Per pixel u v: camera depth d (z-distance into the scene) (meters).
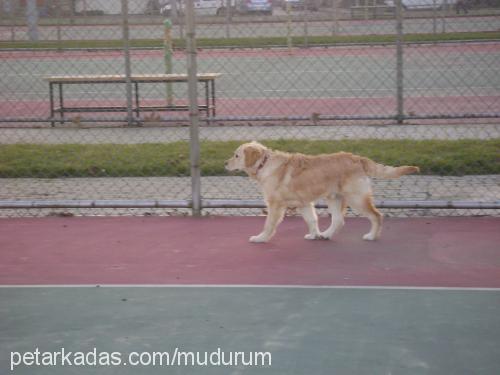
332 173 10.44
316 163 10.47
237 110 16.44
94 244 10.54
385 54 23.81
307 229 10.88
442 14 15.34
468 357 8.69
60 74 21.77
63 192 11.86
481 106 16.20
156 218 11.18
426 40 16.81
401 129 14.06
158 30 17.73
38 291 9.61
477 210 11.26
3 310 9.31
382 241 10.53
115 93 19.62
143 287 9.66
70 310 9.30
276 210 10.52
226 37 17.27
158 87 20.53
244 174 12.34
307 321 9.12
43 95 19.45
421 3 15.55
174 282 9.74
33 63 24.72
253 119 11.27
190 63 10.98
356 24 16.27
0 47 14.16
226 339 8.90
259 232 10.79
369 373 8.54
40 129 14.48
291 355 8.72
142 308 9.32
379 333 8.95
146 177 12.34
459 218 11.05
